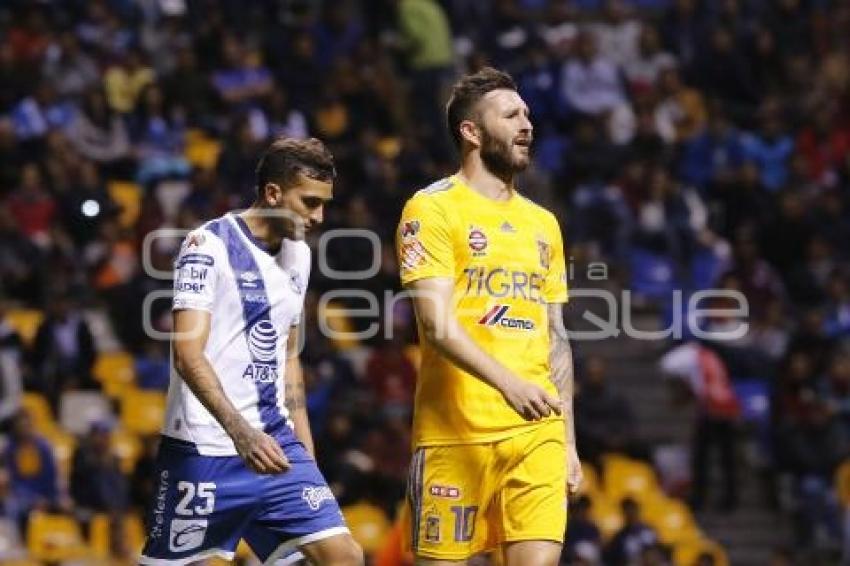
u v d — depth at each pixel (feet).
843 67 266.57
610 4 266.57
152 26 251.19
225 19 253.24
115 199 220.43
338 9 253.24
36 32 239.91
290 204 85.81
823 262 230.68
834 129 259.19
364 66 247.50
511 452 84.64
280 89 238.07
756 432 212.64
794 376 209.05
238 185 207.62
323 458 182.09
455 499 85.30
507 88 86.17
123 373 199.31
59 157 216.33
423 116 242.17
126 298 200.64
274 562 87.86
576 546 179.93
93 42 242.17
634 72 261.85
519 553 84.64
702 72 263.08
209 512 86.02
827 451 207.21
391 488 182.19
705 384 203.51
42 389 193.67
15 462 178.70
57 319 196.65
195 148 233.96
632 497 186.19
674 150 244.83
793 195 233.55
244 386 85.81
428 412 85.81
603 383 203.00
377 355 191.62
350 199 214.28
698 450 205.05
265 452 81.87
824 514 204.33
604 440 199.72
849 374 211.61
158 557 86.74
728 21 268.62
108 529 176.96
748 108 261.85
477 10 263.49
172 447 86.38
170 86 235.61
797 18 273.13
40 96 227.81
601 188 224.33
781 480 210.59
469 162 86.28
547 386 85.71
